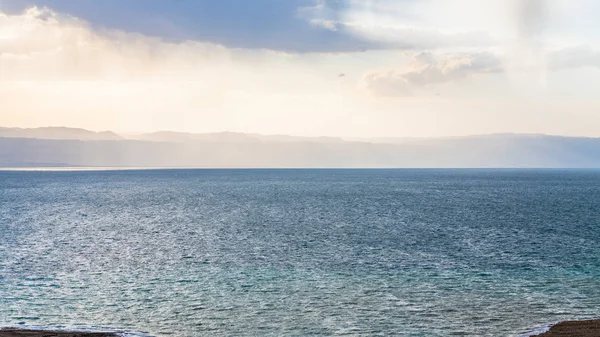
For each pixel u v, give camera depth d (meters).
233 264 56.12
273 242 71.12
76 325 36.34
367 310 39.75
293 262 57.16
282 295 43.72
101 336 33.16
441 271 52.56
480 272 52.09
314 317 38.22
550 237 75.75
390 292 44.62
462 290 45.25
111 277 50.06
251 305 41.00
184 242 71.69
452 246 67.69
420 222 94.94
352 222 94.94
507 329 35.62
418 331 35.44
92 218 103.62
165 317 38.19
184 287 46.31
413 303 41.50
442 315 38.62
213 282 48.06
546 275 50.75
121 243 71.12
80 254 62.50
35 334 32.97
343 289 45.53
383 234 79.06
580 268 53.91
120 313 39.03
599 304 41.12
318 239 73.88
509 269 53.47
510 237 75.88
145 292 44.66
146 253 63.06
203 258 59.62
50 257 60.44
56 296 43.41
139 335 34.44
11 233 81.25
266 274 51.28
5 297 42.94
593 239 73.69
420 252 63.22
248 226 89.38
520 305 40.91
